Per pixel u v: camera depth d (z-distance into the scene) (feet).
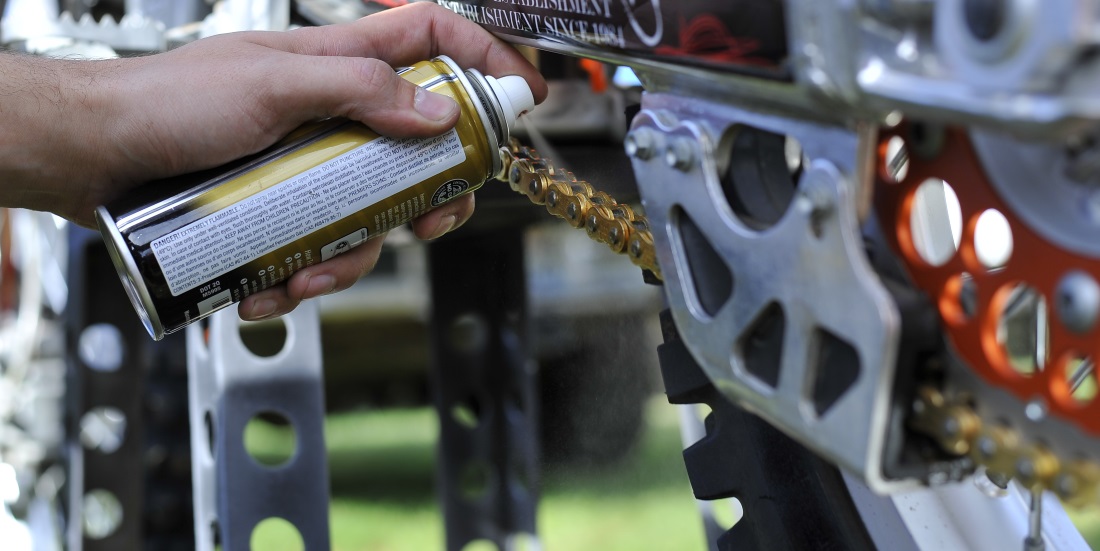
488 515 6.29
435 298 6.12
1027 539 2.34
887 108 1.71
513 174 3.27
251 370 4.02
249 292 2.91
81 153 2.86
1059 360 1.73
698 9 2.06
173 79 2.82
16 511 5.99
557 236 8.01
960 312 1.91
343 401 11.97
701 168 2.17
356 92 2.73
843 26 1.69
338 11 4.06
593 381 6.82
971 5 1.51
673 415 10.88
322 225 2.86
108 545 5.19
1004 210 1.80
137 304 2.88
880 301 1.77
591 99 4.20
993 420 1.87
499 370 6.18
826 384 1.97
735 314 2.13
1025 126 1.48
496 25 2.98
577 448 6.70
